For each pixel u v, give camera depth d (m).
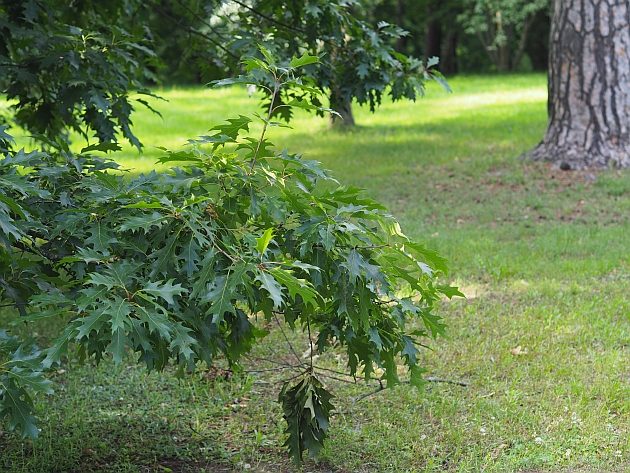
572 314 6.48
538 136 15.32
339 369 5.68
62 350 3.12
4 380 3.13
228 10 7.03
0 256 3.85
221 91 27.34
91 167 4.11
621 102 11.96
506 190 11.18
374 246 3.81
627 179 11.23
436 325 4.12
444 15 40.12
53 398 5.23
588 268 7.67
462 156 13.55
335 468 4.43
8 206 3.51
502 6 35.28
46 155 3.86
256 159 3.77
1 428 4.84
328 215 3.72
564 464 4.39
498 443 4.63
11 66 5.60
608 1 11.90
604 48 11.94
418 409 5.06
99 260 3.39
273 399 5.25
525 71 42.38
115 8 7.15
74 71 5.52
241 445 4.70
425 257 3.88
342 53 6.44
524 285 7.28
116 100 5.57
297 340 6.17
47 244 3.86
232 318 3.97
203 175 3.82
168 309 3.53
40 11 6.42
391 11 40.25
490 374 5.51
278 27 6.74
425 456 4.52
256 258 3.32
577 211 10.05
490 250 8.34
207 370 5.43
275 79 3.70
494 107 21.50
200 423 4.95
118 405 5.17
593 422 4.79
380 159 13.67
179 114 20.66
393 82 6.32
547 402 5.06
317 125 18.34
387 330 4.16
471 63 47.25
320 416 4.03
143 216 3.50
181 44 7.55
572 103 12.13
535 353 5.80
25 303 3.72
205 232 3.57
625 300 6.83
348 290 3.77
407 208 10.36
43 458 4.47
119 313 3.11
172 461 4.52
